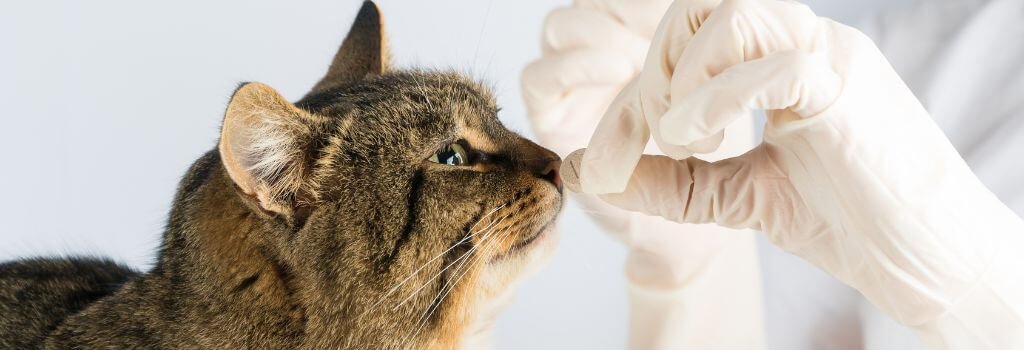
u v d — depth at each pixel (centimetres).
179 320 50
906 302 47
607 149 48
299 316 49
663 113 47
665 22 47
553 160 52
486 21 69
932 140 46
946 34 65
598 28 60
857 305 62
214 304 49
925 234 46
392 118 50
